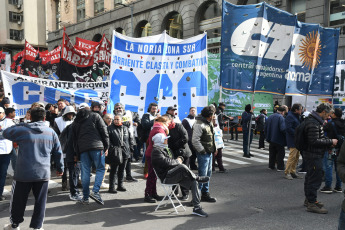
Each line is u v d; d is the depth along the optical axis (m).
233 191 6.52
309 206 5.23
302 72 10.20
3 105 7.86
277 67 9.43
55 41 42.47
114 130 6.07
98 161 5.41
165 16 27.09
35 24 56.00
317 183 5.20
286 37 9.45
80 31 37.03
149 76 7.61
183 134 5.90
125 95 7.43
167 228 4.48
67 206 5.46
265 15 9.07
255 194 6.30
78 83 9.20
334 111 6.30
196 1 24.44
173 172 5.04
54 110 7.95
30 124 4.11
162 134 5.31
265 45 9.20
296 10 19.55
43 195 4.12
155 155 5.16
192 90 7.86
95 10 36.06
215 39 23.80
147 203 5.68
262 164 9.61
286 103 19.11
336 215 5.05
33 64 12.33
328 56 10.65
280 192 6.45
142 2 28.78
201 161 5.60
